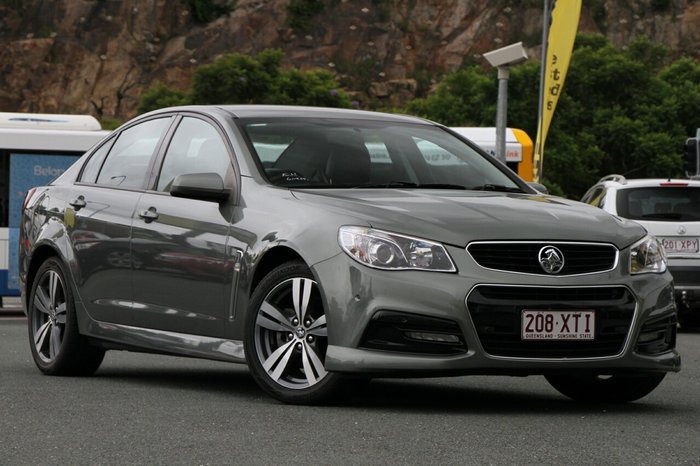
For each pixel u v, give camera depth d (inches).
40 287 771.4
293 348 585.6
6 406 575.2
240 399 612.1
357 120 700.0
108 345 716.0
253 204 623.2
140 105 5639.8
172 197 679.1
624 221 608.4
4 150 1925.4
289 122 679.7
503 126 2314.2
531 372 562.3
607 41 5649.6
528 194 655.1
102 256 716.7
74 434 491.8
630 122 5226.4
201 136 686.5
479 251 559.2
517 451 456.8
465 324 549.3
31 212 799.1
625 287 575.8
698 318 1584.6
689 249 1456.7
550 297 559.8
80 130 1959.9
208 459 438.3
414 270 554.9
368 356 554.6
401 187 644.7
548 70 2618.1
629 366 577.3
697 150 2165.4
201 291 641.6
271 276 592.7
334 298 563.5
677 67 5703.7
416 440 477.7
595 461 439.5
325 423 519.8
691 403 638.5
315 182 637.3
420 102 5659.5
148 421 525.0
